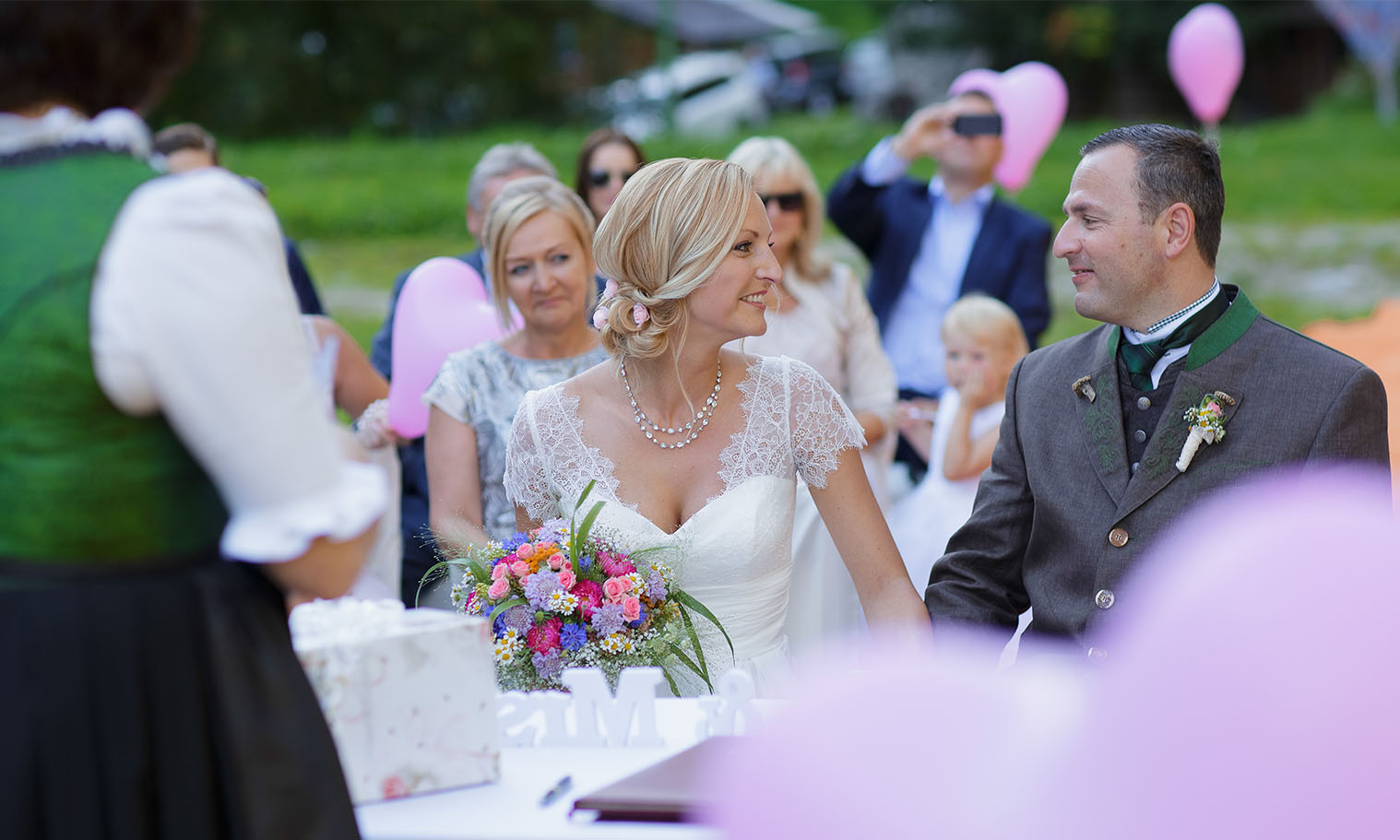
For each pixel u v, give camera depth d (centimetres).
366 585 301
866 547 246
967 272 474
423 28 2486
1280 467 206
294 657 136
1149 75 2431
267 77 2356
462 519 287
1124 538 215
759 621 241
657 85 2181
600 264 236
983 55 2438
